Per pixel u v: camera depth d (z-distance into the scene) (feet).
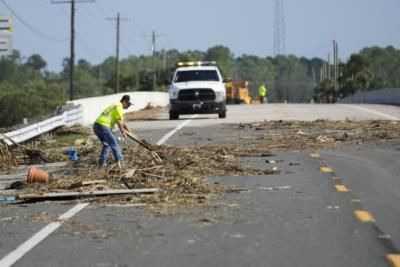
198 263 47.88
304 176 89.40
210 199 73.51
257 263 47.60
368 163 100.83
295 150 118.83
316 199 72.59
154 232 58.03
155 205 70.54
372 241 53.42
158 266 47.37
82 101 208.33
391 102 319.06
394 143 125.59
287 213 65.26
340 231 57.21
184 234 57.11
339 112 224.12
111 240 55.57
